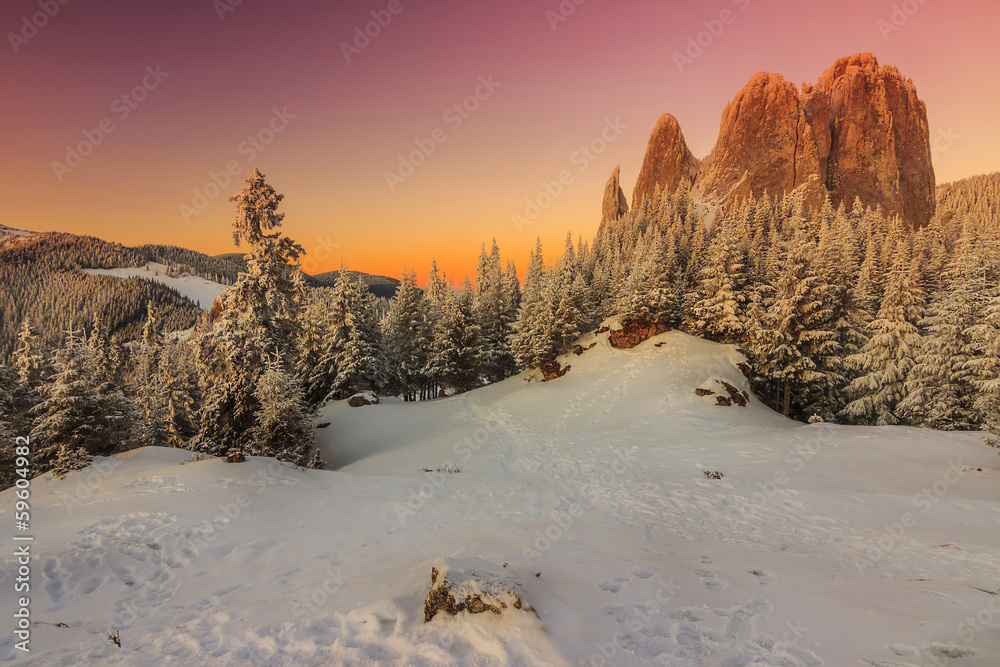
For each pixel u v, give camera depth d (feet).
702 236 213.05
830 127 432.66
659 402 97.81
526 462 68.03
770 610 17.57
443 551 26.45
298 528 33.55
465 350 159.12
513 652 13.83
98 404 67.82
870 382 102.78
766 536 32.30
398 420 115.34
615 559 24.88
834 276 129.90
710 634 15.72
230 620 18.31
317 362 136.98
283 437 71.41
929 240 172.35
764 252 195.72
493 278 198.90
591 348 147.02
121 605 21.38
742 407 92.38
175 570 25.95
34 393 85.46
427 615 16.60
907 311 105.81
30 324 100.37
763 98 430.61
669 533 32.91
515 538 28.94
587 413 101.09
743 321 128.06
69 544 28.48
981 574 23.99
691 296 144.05
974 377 84.33
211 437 74.95
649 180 513.45
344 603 19.04
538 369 152.05
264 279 77.41
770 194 407.64
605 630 15.90
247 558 27.81
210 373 78.18
